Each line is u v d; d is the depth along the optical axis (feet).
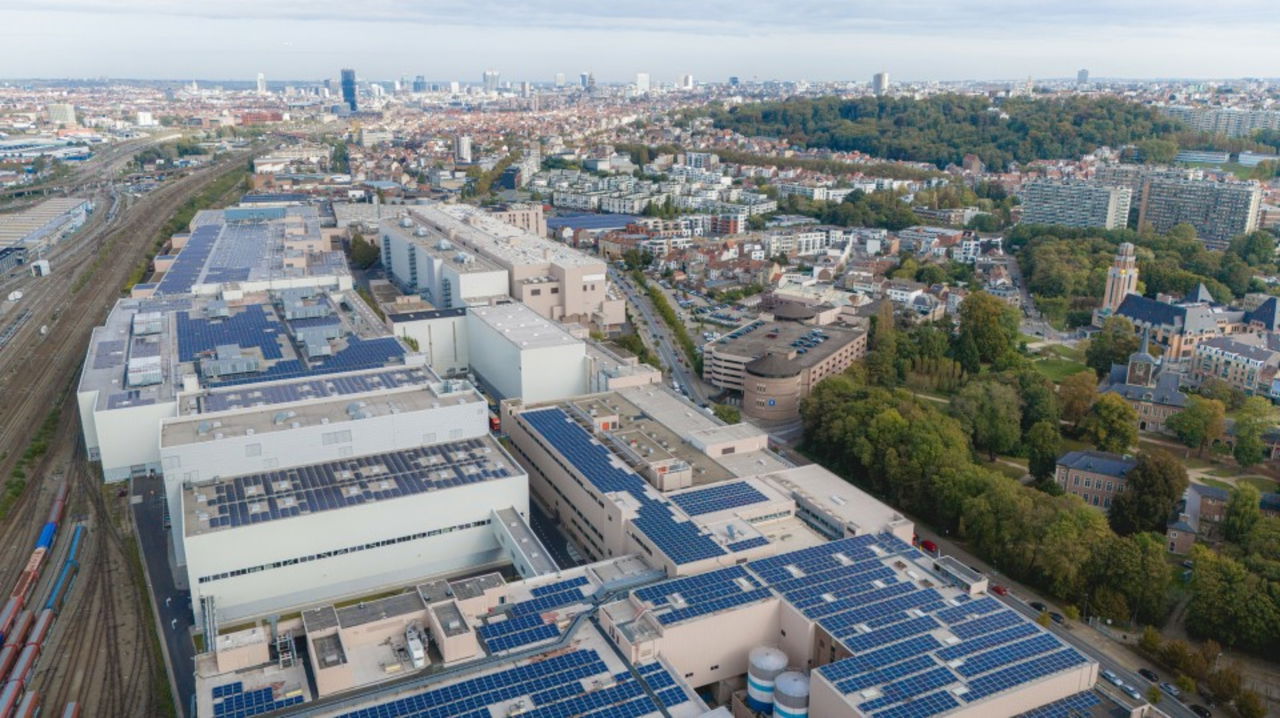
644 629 585.22
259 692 526.16
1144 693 652.48
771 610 623.77
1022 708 538.88
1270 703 640.17
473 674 550.36
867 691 527.40
